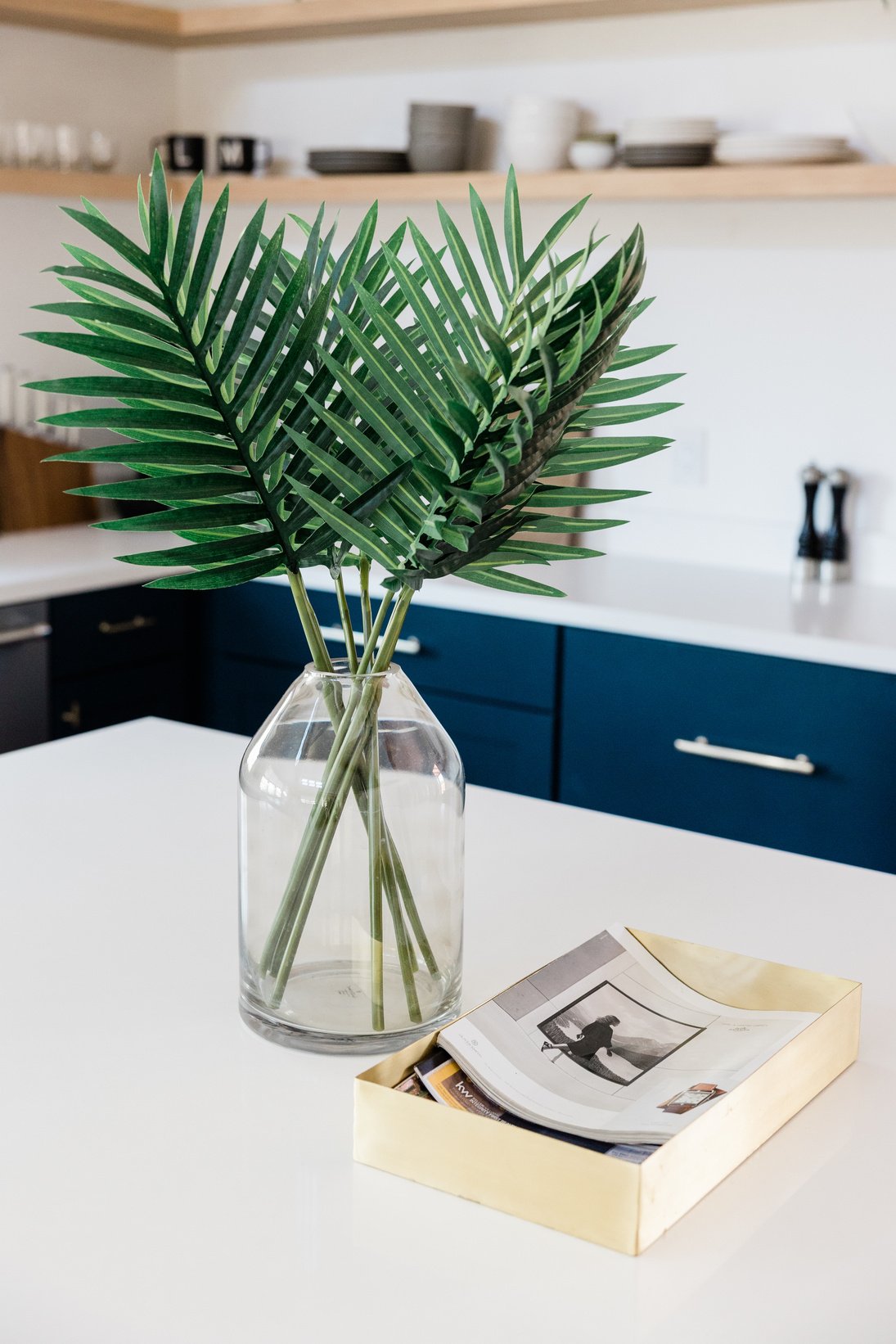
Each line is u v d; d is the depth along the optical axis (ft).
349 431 2.97
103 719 10.19
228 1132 2.92
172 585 3.10
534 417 2.80
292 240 11.82
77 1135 2.90
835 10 9.30
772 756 8.19
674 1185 2.59
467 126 10.37
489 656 9.23
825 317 9.71
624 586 9.44
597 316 2.68
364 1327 2.32
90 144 11.36
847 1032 3.18
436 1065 2.97
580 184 9.42
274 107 12.00
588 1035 3.14
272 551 3.43
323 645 3.26
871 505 9.75
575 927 3.98
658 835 4.78
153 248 2.81
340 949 3.19
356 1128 2.81
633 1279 2.45
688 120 9.11
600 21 10.23
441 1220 2.62
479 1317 2.35
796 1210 2.67
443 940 3.24
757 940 3.90
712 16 9.78
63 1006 3.47
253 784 3.17
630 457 3.34
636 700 8.66
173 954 3.78
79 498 11.74
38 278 11.59
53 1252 2.51
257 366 2.97
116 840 4.60
